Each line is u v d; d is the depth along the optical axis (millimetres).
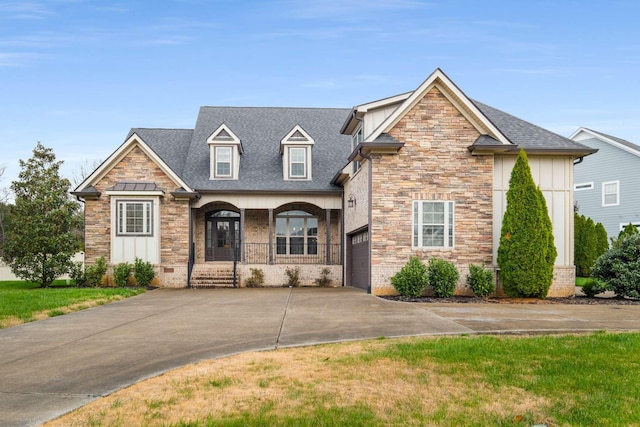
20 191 21094
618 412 5027
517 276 15555
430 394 5531
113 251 20859
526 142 17625
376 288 16500
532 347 7688
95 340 8875
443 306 13539
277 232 24906
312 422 4707
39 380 6344
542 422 4805
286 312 12344
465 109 16844
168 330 9844
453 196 16797
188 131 27312
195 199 22328
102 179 21438
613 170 30266
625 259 16266
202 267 21828
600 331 9375
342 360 7012
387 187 16656
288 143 23656
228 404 5230
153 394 5594
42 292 16312
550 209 17641
